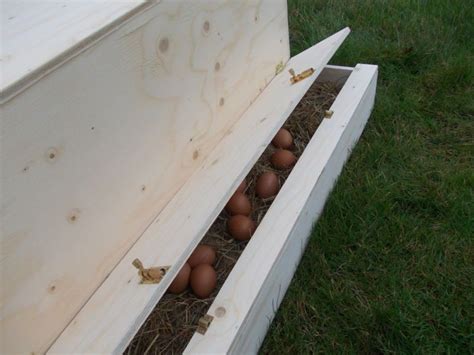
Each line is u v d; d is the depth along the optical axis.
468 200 0.87
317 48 0.96
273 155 0.86
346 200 0.86
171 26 0.58
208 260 0.69
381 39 1.32
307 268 0.78
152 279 0.54
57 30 0.48
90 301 0.54
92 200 0.52
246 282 0.62
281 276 0.69
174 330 0.63
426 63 1.23
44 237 0.47
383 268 0.78
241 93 0.81
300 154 0.90
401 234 0.82
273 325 0.71
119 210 0.57
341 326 0.71
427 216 0.86
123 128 0.54
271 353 0.68
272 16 0.87
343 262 0.78
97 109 0.50
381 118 1.06
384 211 0.85
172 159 0.65
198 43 0.65
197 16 0.63
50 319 0.50
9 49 0.45
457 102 1.11
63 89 0.45
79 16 0.50
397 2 1.45
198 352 0.54
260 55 0.86
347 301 0.73
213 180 0.68
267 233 0.68
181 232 0.60
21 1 0.56
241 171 0.68
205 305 0.66
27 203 0.44
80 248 0.52
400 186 0.91
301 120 0.96
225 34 0.72
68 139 0.47
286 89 0.86
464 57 1.22
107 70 0.50
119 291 0.55
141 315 0.51
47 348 0.50
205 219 0.61
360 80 0.98
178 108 0.64
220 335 0.56
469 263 0.78
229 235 0.75
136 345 0.62
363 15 1.41
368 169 0.94
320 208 0.84
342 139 0.87
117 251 0.58
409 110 1.09
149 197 0.62
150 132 0.59
